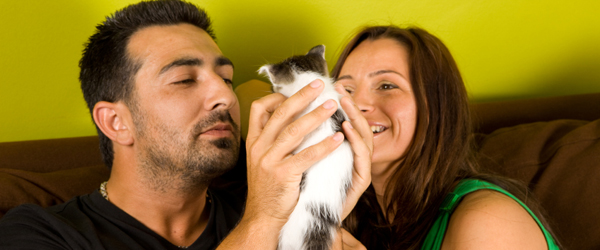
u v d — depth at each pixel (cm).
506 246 132
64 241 132
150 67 143
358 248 152
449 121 170
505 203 141
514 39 276
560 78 288
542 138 212
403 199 169
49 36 214
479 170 190
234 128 152
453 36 268
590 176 184
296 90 148
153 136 144
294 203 124
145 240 143
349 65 178
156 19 151
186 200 155
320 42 254
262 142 123
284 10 242
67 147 206
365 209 193
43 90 220
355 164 136
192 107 143
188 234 160
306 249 133
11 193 166
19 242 131
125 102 147
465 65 279
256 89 222
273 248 127
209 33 170
